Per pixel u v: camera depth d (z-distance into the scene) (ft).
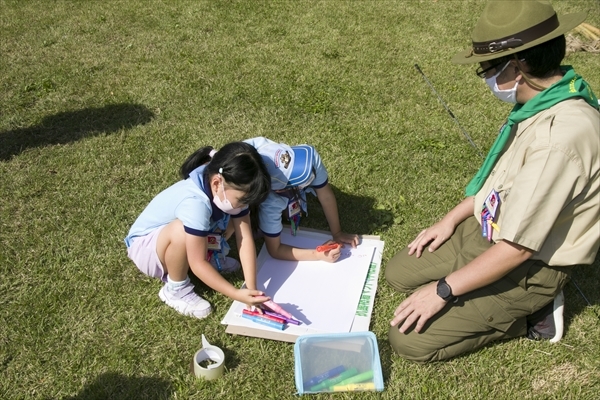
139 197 12.05
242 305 9.39
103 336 9.01
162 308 9.52
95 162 13.07
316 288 9.84
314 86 16.79
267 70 17.66
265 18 21.72
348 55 18.98
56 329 9.07
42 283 9.96
